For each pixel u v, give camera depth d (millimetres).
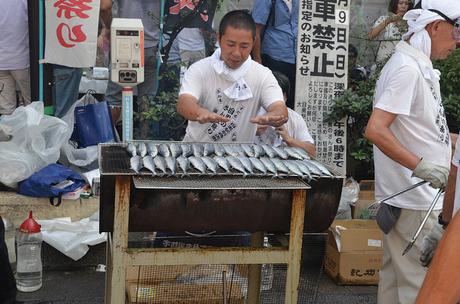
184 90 3266
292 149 2994
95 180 4586
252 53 5734
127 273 2930
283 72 5793
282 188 2486
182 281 2945
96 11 5055
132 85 4617
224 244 3029
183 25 5773
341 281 4348
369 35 6062
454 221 1669
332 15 5391
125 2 5715
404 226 3021
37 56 5160
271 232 2801
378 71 5594
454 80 5074
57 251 4402
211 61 3289
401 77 2857
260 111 3518
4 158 4398
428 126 2938
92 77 5809
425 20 2883
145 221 2537
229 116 3373
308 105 5395
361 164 5582
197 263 2580
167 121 5648
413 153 2951
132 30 4523
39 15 5094
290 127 4281
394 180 3018
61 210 4457
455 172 2385
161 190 2477
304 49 5359
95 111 5168
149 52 5770
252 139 3459
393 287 3207
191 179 2496
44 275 4316
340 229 4332
